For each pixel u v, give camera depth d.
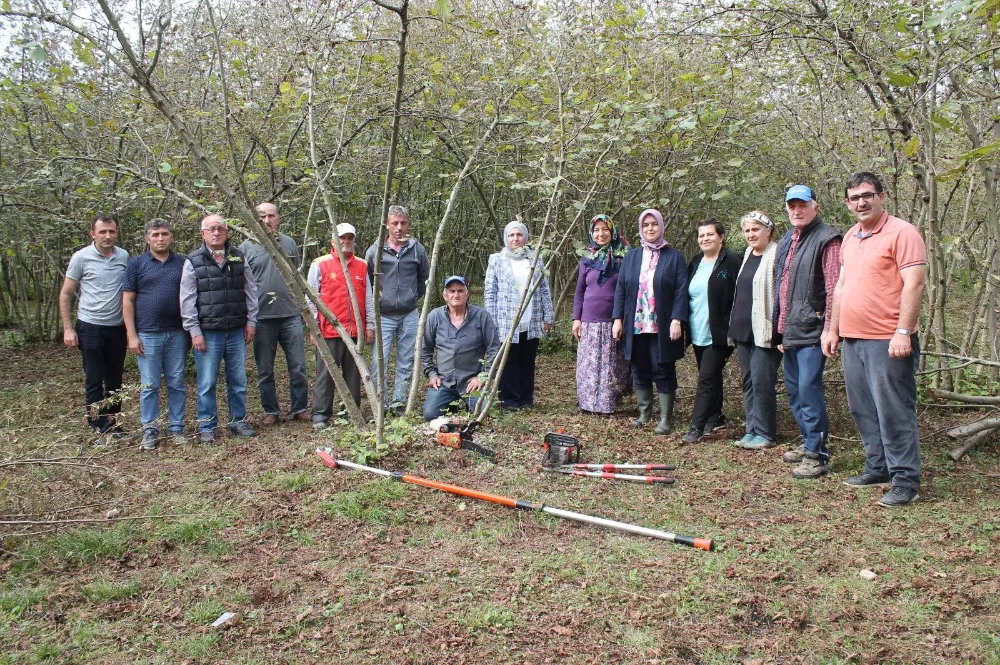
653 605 3.03
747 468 4.80
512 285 6.50
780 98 6.86
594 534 3.75
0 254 9.23
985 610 2.96
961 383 5.92
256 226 4.46
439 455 4.82
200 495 4.32
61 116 7.28
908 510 3.98
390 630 2.88
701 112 5.98
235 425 5.75
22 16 3.97
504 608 3.02
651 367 5.84
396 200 9.97
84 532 3.69
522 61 6.15
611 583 3.22
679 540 3.60
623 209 8.20
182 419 5.60
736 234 8.88
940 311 5.73
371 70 6.31
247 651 2.76
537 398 7.10
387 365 6.52
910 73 4.97
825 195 6.75
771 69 6.65
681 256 5.66
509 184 7.96
